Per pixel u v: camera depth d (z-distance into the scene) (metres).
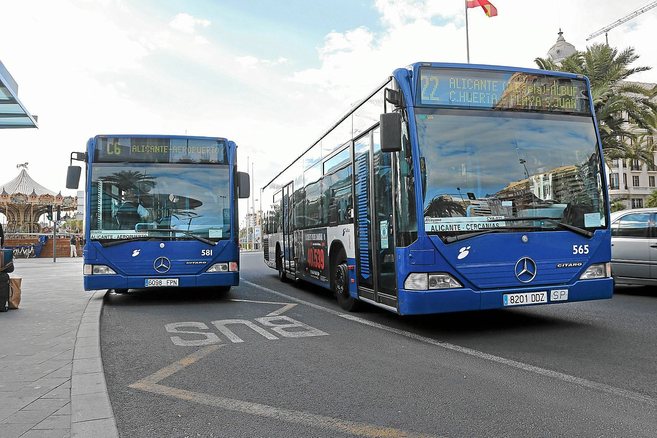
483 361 5.17
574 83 6.70
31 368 5.01
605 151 26.42
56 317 8.13
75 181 9.38
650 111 26.53
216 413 3.85
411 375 4.73
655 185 72.31
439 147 6.07
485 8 28.00
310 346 5.98
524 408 3.82
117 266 9.16
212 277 9.48
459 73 6.29
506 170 6.20
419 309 5.82
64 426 3.50
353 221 7.91
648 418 3.60
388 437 3.36
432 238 5.86
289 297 10.90
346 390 4.33
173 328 7.25
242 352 5.74
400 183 6.12
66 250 43.16
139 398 4.22
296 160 12.39
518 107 6.41
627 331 6.52
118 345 6.20
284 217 14.08
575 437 3.29
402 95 6.15
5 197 44.41
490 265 5.99
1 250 8.80
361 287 7.64
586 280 6.31
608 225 6.54
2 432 3.39
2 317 8.12
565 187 6.40
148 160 9.55
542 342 5.95
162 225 9.38
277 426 3.58
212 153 9.86
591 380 4.47
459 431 3.42
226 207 9.75
